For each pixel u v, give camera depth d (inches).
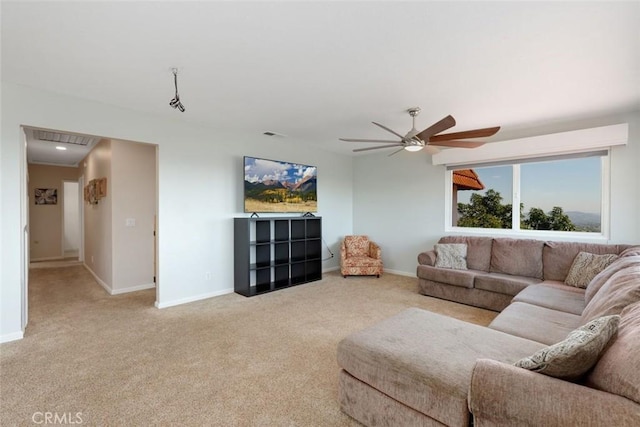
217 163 166.2
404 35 77.5
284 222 194.4
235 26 73.7
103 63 92.4
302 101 124.6
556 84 106.6
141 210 178.1
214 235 165.2
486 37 77.9
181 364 91.0
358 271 206.5
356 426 65.2
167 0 64.4
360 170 247.0
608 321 43.7
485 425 44.1
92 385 80.0
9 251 106.2
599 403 36.4
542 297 107.6
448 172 195.6
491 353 62.0
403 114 140.1
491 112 136.8
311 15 69.4
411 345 65.4
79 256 272.8
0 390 77.4
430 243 203.3
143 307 144.3
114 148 168.1
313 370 88.2
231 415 68.8
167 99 122.5
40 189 277.3
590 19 69.9
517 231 169.8
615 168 140.3
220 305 148.1
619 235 139.5
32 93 110.3
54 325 120.9
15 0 64.0
